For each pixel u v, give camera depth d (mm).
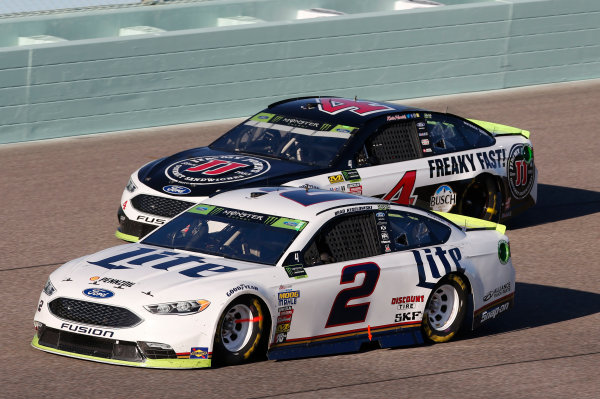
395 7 86375
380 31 73625
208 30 67562
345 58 72625
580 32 83500
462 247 34344
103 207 50906
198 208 33688
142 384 27953
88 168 58031
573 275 43156
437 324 33906
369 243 32531
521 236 49125
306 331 30875
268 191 34406
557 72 83312
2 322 33875
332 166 43500
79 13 73000
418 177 45688
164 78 66875
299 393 28000
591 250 47031
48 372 28812
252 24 69125
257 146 45938
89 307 29156
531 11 80438
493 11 78562
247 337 29969
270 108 48438
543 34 81625
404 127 46438
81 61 63875
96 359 28969
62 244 44500
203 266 30344
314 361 30922
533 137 68875
